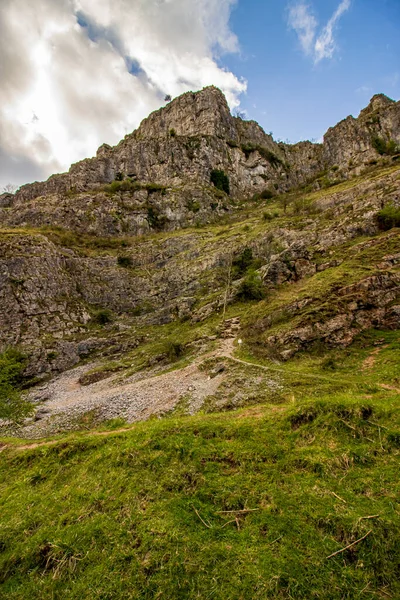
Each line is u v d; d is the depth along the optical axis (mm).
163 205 108875
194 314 54500
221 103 150375
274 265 51469
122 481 10609
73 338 57125
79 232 94875
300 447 10742
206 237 86750
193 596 6695
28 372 46281
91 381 41000
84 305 69438
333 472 9398
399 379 18672
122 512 9336
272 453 10625
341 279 36750
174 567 7336
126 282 77625
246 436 11719
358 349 27141
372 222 52438
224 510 8805
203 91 145875
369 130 116562
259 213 99812
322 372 24031
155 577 7230
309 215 72875
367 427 10820
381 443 10047
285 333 31656
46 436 24531
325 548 7242
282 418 12250
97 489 10656
